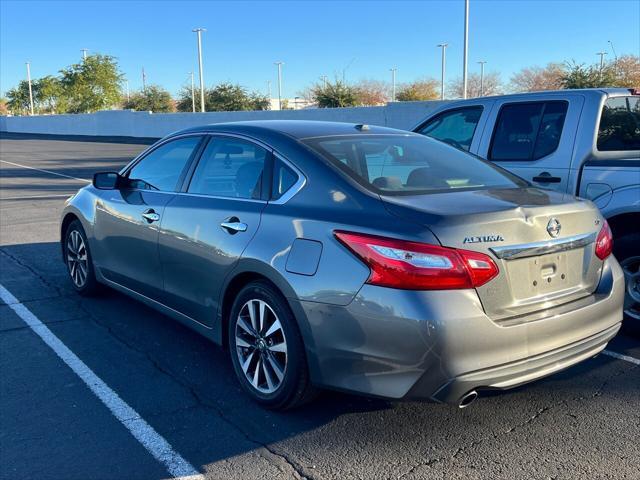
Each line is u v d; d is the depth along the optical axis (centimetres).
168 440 344
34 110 8469
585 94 535
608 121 534
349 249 320
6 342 486
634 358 468
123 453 331
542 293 333
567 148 529
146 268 478
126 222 494
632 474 314
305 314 334
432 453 333
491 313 310
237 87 5638
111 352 468
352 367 321
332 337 324
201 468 319
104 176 523
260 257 358
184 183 454
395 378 308
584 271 358
